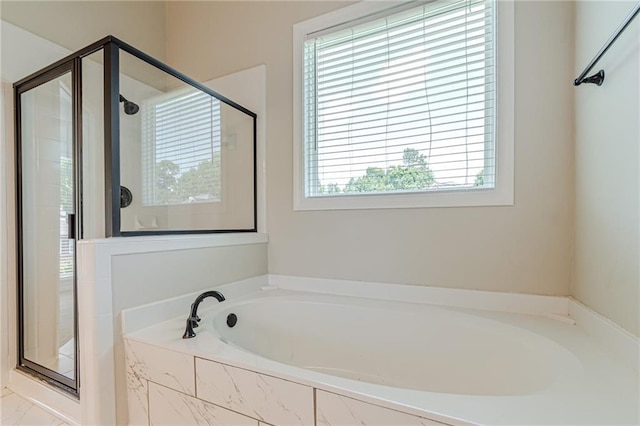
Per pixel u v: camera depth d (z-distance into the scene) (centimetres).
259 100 221
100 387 120
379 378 160
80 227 160
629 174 96
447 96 171
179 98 208
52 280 162
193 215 216
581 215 133
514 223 154
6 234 174
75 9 203
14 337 175
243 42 229
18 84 175
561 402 78
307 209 204
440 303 169
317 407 88
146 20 249
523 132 151
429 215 172
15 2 175
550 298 147
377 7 185
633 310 94
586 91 128
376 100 189
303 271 206
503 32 155
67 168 167
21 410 154
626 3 97
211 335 127
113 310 126
